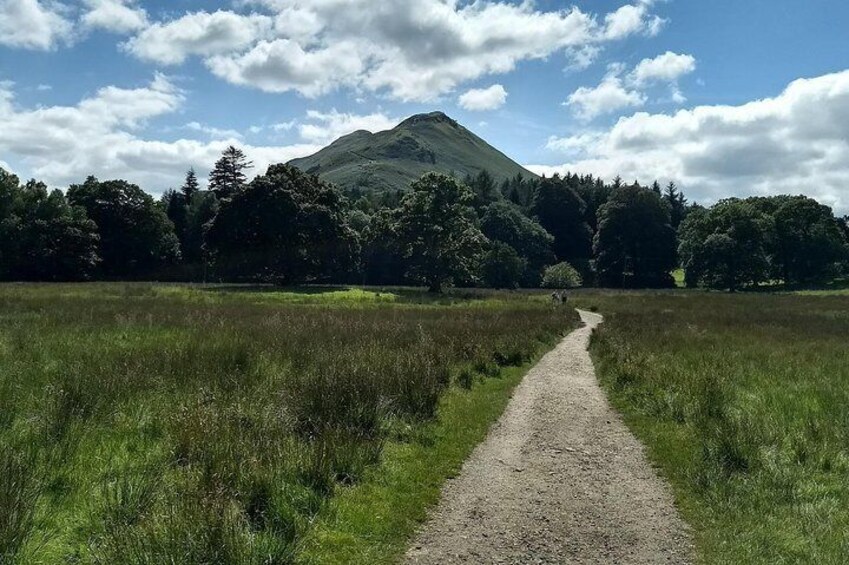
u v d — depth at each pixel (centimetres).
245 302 3291
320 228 5941
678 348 1695
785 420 899
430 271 5688
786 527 563
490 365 1385
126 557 428
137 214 7769
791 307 3997
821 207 8744
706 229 8238
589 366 1562
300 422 773
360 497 599
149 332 1617
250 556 446
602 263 9688
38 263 6644
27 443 640
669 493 662
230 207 5869
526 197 14312
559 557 512
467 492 652
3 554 432
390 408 884
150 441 702
